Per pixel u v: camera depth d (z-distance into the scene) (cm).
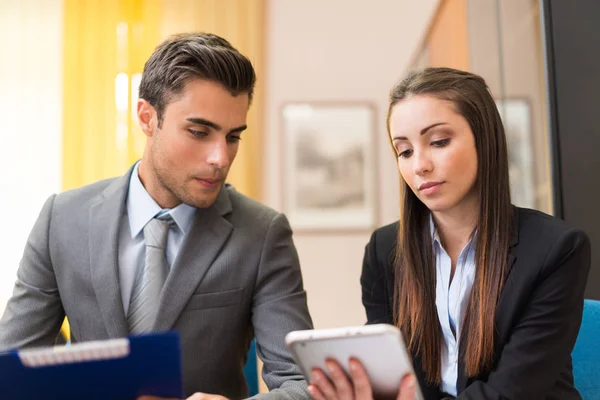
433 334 123
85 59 336
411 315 125
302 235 350
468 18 240
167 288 123
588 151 164
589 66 165
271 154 351
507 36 199
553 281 110
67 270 129
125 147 332
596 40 165
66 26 337
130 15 339
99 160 331
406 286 127
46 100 342
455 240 126
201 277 125
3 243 331
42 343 130
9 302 133
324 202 351
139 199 132
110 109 334
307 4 357
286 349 122
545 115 168
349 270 348
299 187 351
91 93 334
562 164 164
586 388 132
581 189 163
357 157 353
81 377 75
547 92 165
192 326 124
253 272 130
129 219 131
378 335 81
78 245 129
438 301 125
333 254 349
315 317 346
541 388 108
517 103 192
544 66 166
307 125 353
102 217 131
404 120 115
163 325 122
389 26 357
